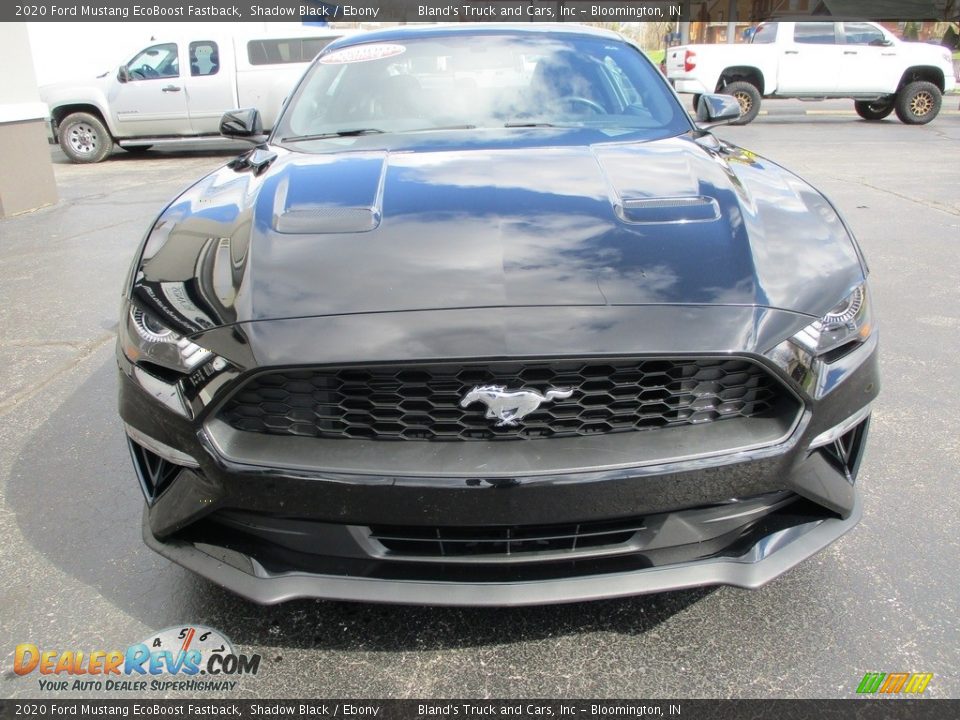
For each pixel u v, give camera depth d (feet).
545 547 5.82
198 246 6.91
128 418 6.39
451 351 5.47
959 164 30.27
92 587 7.35
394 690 6.11
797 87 45.16
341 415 5.74
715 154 8.63
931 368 11.93
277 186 7.77
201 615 6.95
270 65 38.47
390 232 6.66
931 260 17.52
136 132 38.78
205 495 5.97
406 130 9.62
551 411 5.68
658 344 5.55
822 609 6.86
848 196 24.49
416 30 11.39
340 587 5.83
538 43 10.96
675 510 5.71
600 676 6.20
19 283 17.20
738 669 6.23
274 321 5.80
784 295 6.03
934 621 6.69
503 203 7.08
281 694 6.10
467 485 5.46
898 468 9.15
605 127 9.57
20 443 10.18
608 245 6.41
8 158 24.08
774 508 6.11
